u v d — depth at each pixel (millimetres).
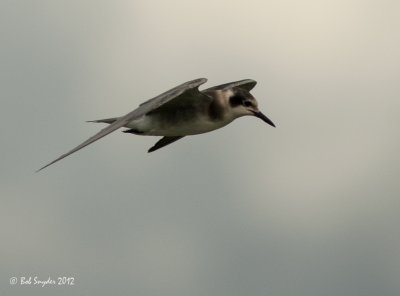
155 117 17266
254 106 17797
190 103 17203
